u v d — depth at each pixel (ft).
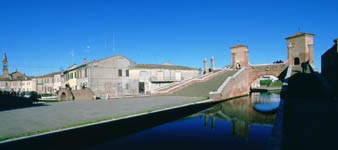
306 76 92.68
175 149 36.45
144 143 39.78
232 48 156.76
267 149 24.56
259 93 154.92
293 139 30.04
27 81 250.16
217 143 40.11
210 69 162.30
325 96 69.36
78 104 75.20
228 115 69.00
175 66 180.75
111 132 40.22
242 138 43.37
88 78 133.59
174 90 118.62
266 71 126.62
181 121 59.11
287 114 45.11
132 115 46.34
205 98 91.30
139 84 154.71
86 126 36.22
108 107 62.90
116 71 145.89
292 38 126.82
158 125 53.01
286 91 67.77
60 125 36.45
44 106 69.00
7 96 78.59
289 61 118.42
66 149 33.22
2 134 30.66
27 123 38.63
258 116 67.92
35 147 29.84
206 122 58.49
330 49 89.15
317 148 26.66
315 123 37.91
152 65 168.45
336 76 79.92
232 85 110.52
